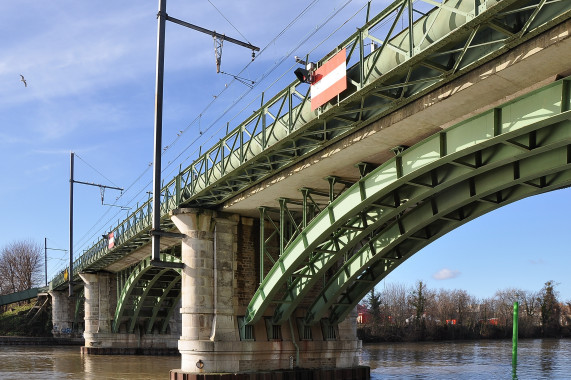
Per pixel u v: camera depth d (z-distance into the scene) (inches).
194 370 1096.8
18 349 2780.5
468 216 954.7
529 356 2332.7
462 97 680.4
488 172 820.0
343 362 1235.9
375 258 1032.8
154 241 1099.9
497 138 657.6
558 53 579.5
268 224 1266.0
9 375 1451.8
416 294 4665.4
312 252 1005.8
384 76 671.1
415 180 851.4
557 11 556.4
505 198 894.4
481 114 673.6
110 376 1413.6
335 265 1272.1
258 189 1058.1
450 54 670.5
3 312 3983.8
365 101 799.1
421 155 767.1
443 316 4547.2
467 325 4429.1
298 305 1222.3
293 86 865.5
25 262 4512.8
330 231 944.9
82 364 1784.0
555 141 657.0
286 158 956.0
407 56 641.6
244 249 1220.5
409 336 4003.4
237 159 1032.2
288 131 869.2
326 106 792.9
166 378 1362.0
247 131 992.2
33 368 1649.9
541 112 613.3
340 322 1251.2
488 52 629.3
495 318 4761.3
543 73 621.6
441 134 730.8
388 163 815.1
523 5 586.9
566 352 2630.4
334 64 763.4
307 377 1155.3
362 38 719.1
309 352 1194.0
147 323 2301.9
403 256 1080.8
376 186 840.9
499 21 579.5
